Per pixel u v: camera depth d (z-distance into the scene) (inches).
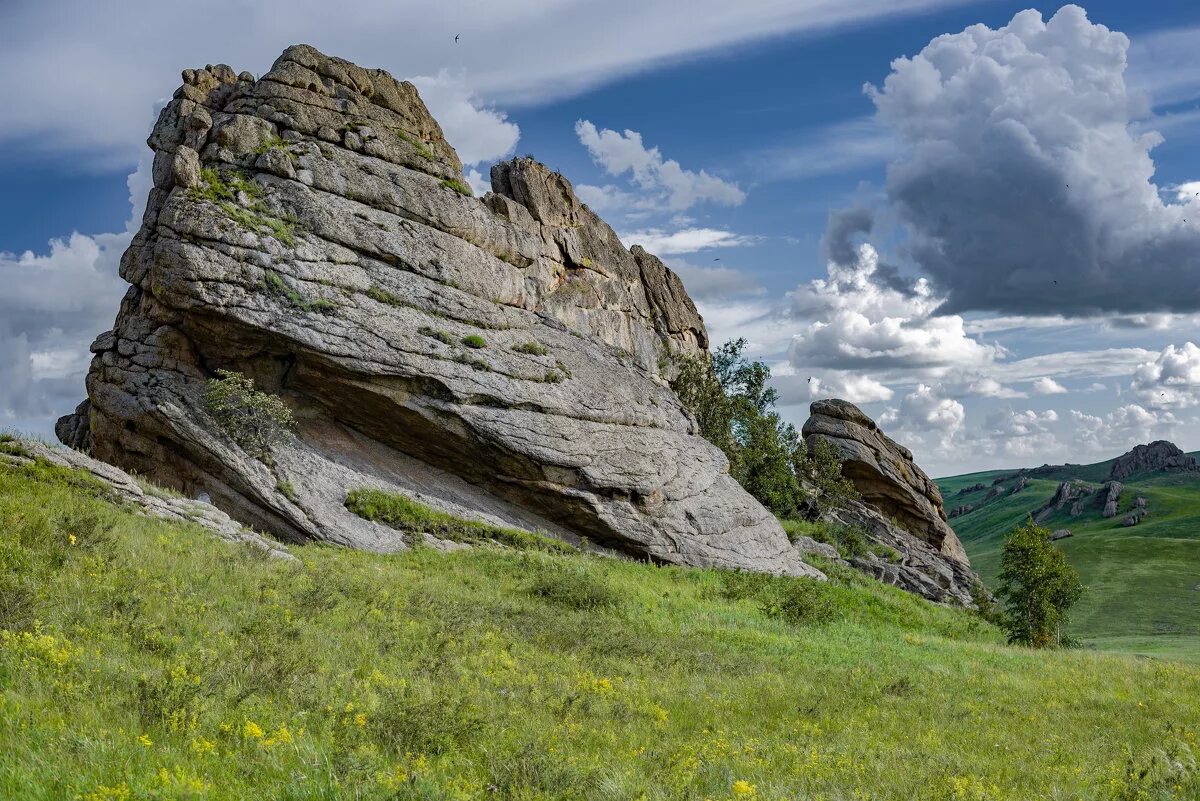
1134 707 774.5
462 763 384.5
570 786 355.9
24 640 421.1
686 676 730.2
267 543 1025.5
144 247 1587.1
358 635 631.2
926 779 437.1
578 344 1905.8
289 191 1593.3
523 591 1123.3
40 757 278.8
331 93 1787.6
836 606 1475.1
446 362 1562.5
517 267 1904.5
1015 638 1857.8
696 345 3053.6
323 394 1519.4
